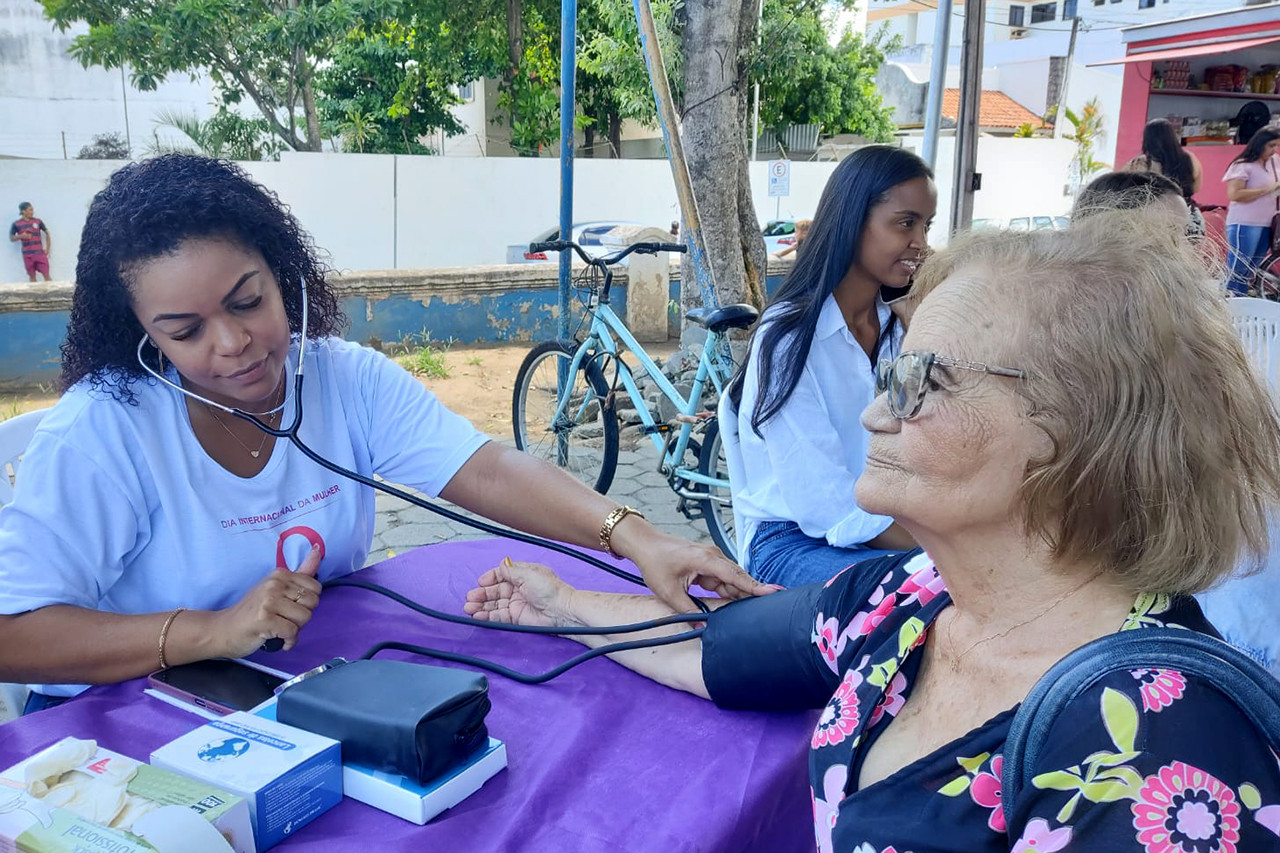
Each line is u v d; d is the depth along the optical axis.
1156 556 0.77
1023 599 0.85
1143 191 0.99
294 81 17.83
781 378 2.07
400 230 18.02
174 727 1.18
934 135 4.74
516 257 14.83
